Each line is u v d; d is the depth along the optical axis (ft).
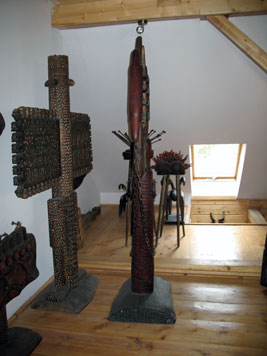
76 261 7.72
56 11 8.30
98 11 8.12
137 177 6.72
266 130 11.38
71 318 7.09
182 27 8.29
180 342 6.25
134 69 5.98
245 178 14.05
